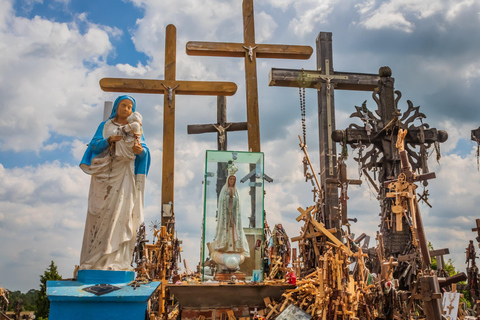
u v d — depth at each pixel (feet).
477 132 51.03
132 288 32.04
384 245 50.85
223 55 55.83
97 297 30.83
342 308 36.78
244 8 56.90
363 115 55.62
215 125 58.65
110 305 31.35
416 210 41.65
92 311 31.12
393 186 43.06
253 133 53.01
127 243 34.78
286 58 56.95
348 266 38.34
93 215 34.04
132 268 35.09
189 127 58.49
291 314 37.37
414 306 42.39
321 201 52.70
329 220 52.54
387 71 57.00
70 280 33.12
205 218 42.50
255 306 40.14
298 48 56.24
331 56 58.90
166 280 41.29
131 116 35.37
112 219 33.91
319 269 38.63
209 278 41.55
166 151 51.49
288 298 39.22
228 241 42.29
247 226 42.96
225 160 43.88
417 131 54.90
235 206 42.91
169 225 48.91
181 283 39.01
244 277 41.96
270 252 46.21
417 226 41.37
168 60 53.67
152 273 43.01
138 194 35.68
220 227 42.45
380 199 53.62
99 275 32.96
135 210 35.37
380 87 56.70
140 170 35.99
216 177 43.45
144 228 45.44
